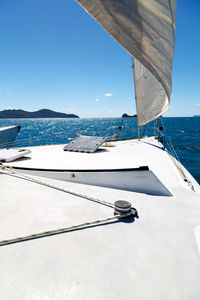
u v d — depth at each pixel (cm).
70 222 186
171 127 5591
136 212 206
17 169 342
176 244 158
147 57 194
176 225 188
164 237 168
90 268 128
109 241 159
